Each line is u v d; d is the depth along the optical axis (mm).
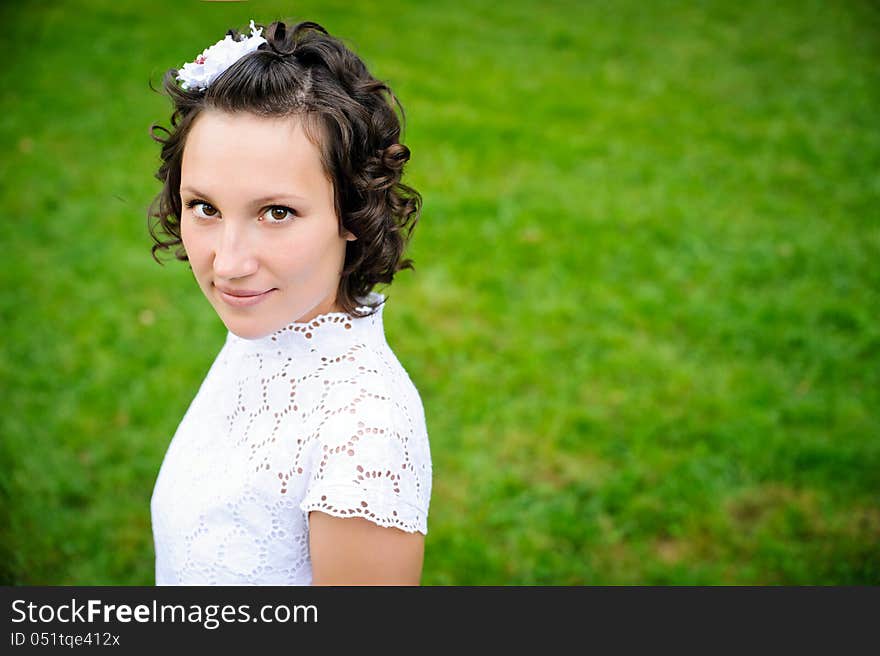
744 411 3469
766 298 4199
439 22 7594
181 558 1268
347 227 1103
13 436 3211
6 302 3922
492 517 2979
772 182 5312
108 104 5668
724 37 7551
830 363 3766
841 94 6523
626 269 4391
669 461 3221
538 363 3711
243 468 1184
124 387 3486
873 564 2826
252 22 1166
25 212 4578
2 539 2830
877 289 4305
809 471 3197
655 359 3754
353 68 1106
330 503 1043
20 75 5934
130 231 4504
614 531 2947
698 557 2863
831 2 8227
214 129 1019
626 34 7586
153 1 7258
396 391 1155
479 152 5492
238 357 1289
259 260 1034
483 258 4426
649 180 5285
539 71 6805
